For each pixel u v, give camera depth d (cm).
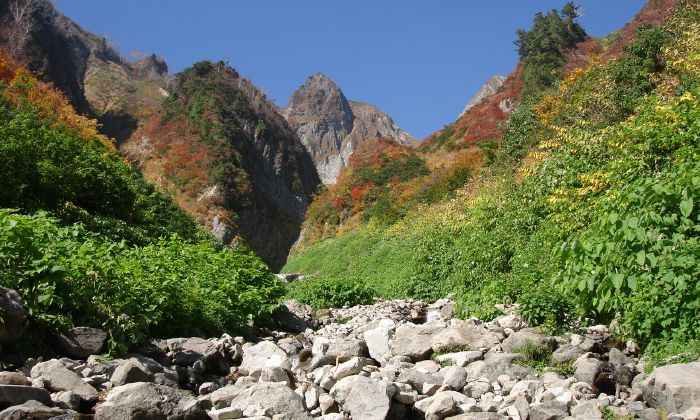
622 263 558
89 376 521
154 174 6725
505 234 1348
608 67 2186
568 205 1091
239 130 8050
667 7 3288
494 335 676
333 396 495
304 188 9475
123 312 625
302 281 1503
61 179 1484
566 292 709
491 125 4322
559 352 590
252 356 658
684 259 500
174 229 2333
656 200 545
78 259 625
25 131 1542
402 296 1585
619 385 505
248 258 1131
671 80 1667
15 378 462
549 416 448
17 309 525
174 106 7881
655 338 535
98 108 9781
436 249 1741
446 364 627
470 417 441
